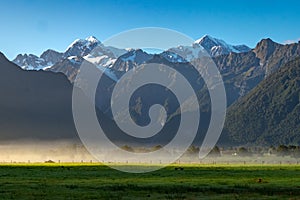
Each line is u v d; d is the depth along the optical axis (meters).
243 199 64.19
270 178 98.81
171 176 106.38
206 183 85.69
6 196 66.38
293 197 66.31
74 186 79.88
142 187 78.38
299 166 164.00
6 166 157.50
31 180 93.06
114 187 78.38
